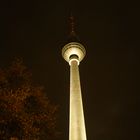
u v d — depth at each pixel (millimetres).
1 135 21062
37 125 24328
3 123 21484
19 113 22391
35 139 22844
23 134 21969
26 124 22453
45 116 24969
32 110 24453
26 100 24266
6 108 22000
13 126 21719
